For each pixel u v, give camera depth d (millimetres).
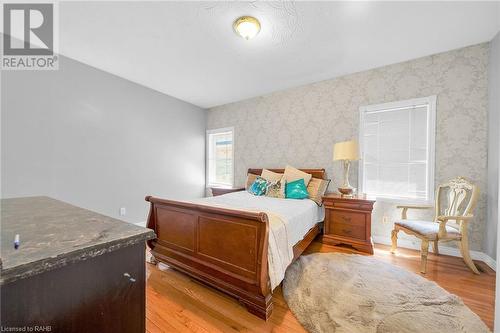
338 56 2688
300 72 3129
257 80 3424
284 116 3820
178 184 4285
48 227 824
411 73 2770
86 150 2961
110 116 3213
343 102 3250
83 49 2570
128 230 803
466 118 2473
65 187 2770
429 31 2186
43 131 2582
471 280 1968
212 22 2066
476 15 1939
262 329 1413
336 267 2189
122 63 2895
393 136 2947
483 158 2387
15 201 1327
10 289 529
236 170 4461
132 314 777
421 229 2186
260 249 1499
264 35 2254
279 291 1860
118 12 1935
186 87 3721
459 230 2158
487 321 1448
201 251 1852
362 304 1606
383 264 2270
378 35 2256
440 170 2613
